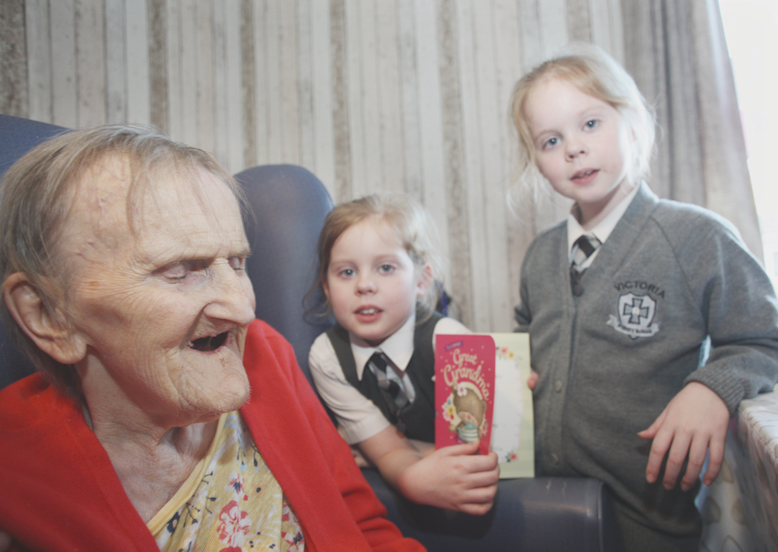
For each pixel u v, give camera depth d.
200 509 0.50
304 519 0.53
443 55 1.78
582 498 0.71
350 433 0.95
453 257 1.76
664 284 0.87
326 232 0.98
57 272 0.40
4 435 0.43
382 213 0.96
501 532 0.73
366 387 0.96
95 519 0.41
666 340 0.86
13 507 0.38
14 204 0.42
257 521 0.53
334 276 0.96
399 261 0.94
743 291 0.81
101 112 1.60
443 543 0.77
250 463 0.56
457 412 0.82
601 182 0.91
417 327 1.00
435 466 0.75
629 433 0.86
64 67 1.51
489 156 1.72
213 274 0.44
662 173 1.37
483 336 0.83
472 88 1.75
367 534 0.64
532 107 0.97
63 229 0.40
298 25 1.97
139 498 0.48
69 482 0.42
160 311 0.40
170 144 0.46
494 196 1.71
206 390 0.42
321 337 1.01
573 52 1.03
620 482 0.87
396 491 0.83
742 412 0.69
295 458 0.58
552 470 0.94
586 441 0.88
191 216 0.42
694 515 0.85
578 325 0.94
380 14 1.85
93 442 0.44
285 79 1.99
